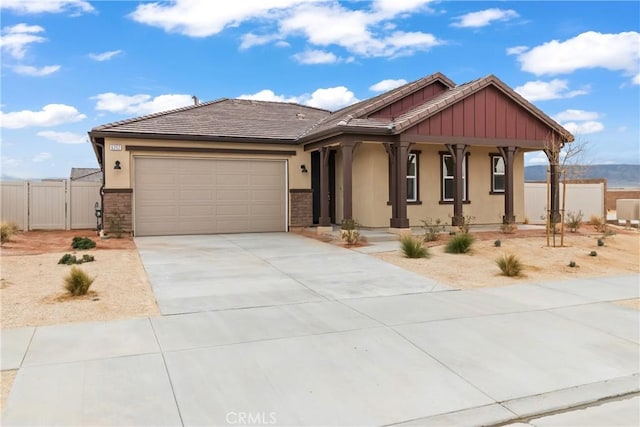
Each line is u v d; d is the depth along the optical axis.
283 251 12.38
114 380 4.43
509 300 7.78
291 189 17.25
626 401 4.43
